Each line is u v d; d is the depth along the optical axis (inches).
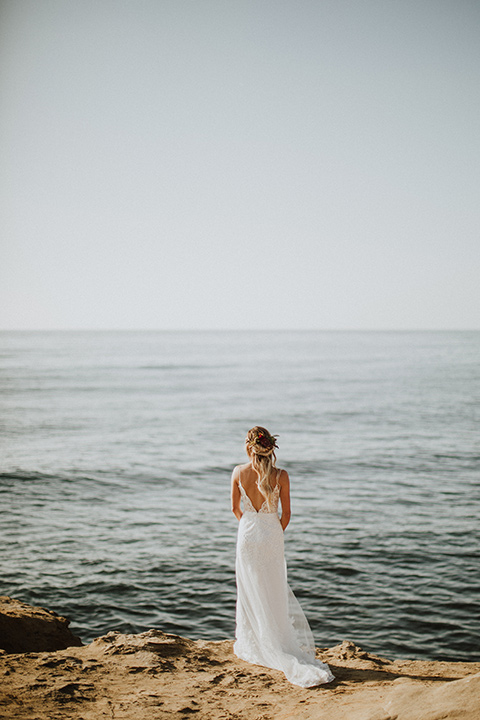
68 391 2164.1
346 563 469.4
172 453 1008.9
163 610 386.9
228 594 413.1
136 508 652.7
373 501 669.9
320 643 338.6
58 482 777.6
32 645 201.9
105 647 183.9
